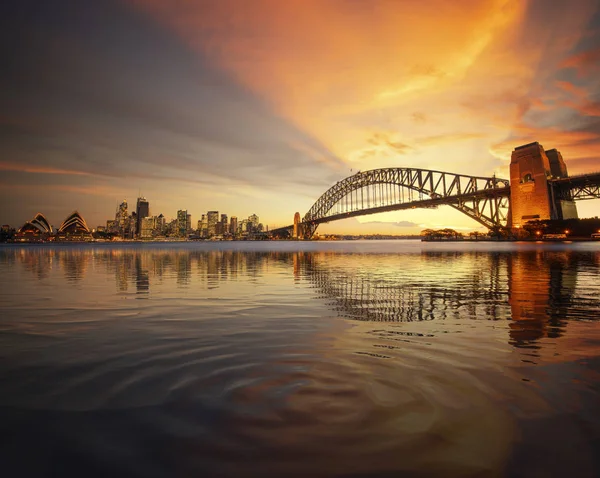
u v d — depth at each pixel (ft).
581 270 63.87
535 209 374.84
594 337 19.58
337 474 8.24
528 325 22.43
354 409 11.19
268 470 8.39
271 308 28.76
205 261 104.06
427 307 28.89
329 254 157.07
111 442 9.57
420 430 10.00
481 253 147.33
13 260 115.03
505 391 12.48
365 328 21.89
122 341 19.06
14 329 21.84
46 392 12.64
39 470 8.48
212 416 10.83
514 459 8.74
